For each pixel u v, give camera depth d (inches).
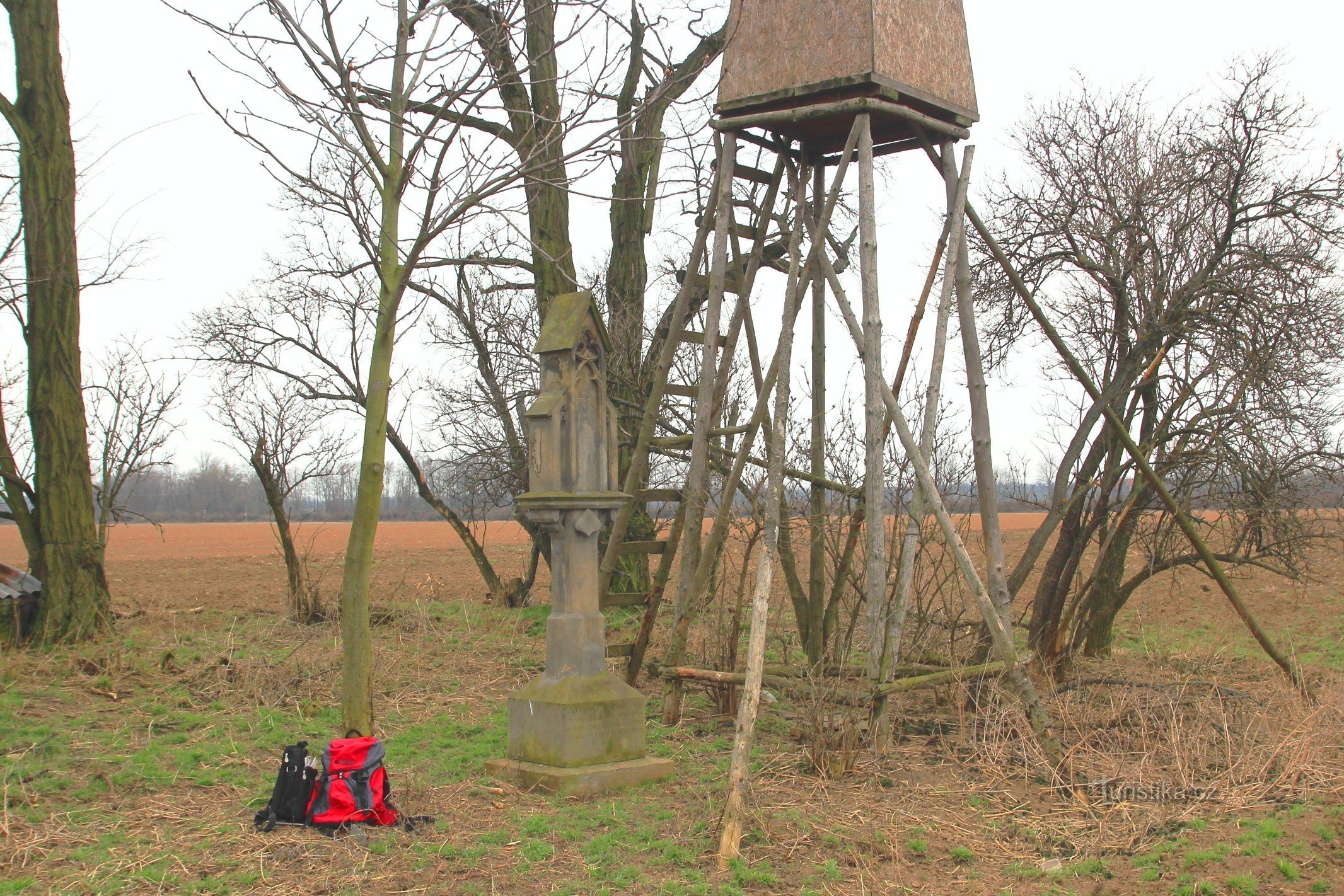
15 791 256.5
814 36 326.3
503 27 304.2
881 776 290.2
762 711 369.1
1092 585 420.8
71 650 446.3
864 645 423.5
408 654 474.6
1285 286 406.6
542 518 286.5
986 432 339.3
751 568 553.3
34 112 498.6
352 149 299.9
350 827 238.7
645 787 279.6
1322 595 645.3
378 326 315.0
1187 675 380.8
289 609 576.4
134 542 1790.1
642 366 602.2
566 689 281.1
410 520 2901.1
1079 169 441.1
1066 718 327.9
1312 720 306.8
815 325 390.6
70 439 494.0
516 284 642.8
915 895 212.4
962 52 352.2
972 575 305.6
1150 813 257.9
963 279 344.5
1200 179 423.2
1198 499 445.1
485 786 274.2
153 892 203.8
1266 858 227.5
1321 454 420.2
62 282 497.7
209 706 362.3
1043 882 220.2
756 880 215.5
